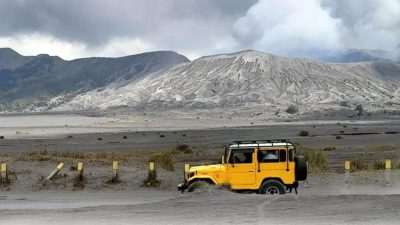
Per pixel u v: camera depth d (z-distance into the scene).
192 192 20.97
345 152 55.00
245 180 21.12
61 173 30.64
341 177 29.70
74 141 104.31
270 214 16.34
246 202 18.59
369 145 72.50
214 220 15.73
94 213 17.75
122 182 28.73
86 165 33.88
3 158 36.59
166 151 59.59
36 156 38.09
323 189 25.61
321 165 35.28
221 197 19.81
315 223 14.80
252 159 21.11
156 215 16.92
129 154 51.84
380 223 14.51
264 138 105.69
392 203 17.56
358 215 15.71
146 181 28.59
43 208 20.88
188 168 26.02
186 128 190.88
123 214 17.33
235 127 189.25
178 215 16.77
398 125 180.50
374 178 28.67
